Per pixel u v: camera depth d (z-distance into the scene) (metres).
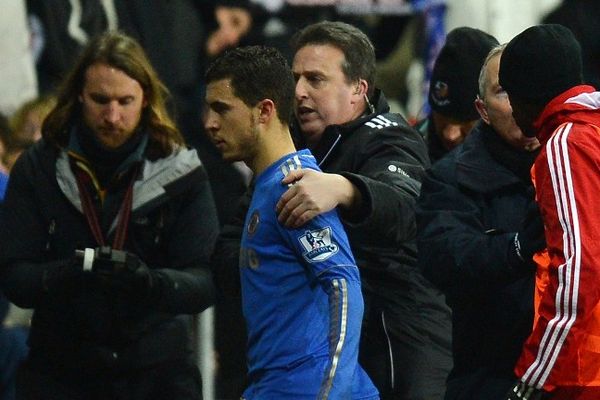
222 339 27.12
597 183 15.30
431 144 21.59
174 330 20.28
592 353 15.50
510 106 16.88
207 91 16.53
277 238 16.08
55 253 20.27
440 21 32.78
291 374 15.90
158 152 20.27
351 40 18.80
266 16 32.75
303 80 18.73
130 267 19.39
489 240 16.58
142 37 30.33
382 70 34.59
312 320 15.95
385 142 18.41
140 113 20.22
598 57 33.56
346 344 15.51
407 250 18.70
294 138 19.08
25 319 26.08
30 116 26.86
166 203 20.22
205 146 28.89
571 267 15.05
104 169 20.16
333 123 18.67
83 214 20.11
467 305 17.16
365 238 18.47
